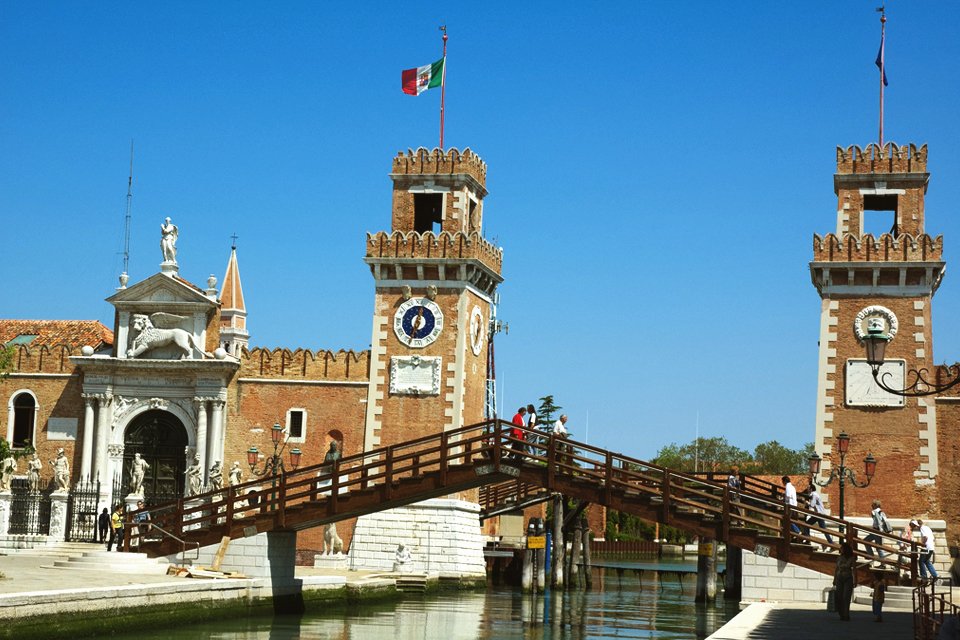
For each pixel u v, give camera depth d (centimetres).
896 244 6506
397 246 7138
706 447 18388
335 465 5338
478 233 7225
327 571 6662
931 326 6519
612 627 5225
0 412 7531
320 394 7250
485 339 7538
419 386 7056
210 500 6825
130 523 5419
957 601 4200
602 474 5244
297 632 4631
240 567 5303
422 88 7344
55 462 7069
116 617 4084
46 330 8038
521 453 5178
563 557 7581
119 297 7444
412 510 6950
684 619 5631
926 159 6600
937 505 6344
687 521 4997
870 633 3681
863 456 6450
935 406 6469
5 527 6844
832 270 6550
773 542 4919
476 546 7219
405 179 7275
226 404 7344
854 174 6650
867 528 4850
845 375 6531
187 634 4388
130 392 7406
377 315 7162
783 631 3738
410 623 5134
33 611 3653
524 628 5100
